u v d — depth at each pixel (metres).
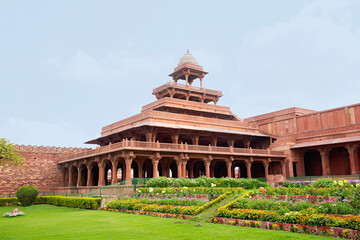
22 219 21.00
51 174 52.94
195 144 44.16
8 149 36.25
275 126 59.72
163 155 38.41
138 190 27.86
